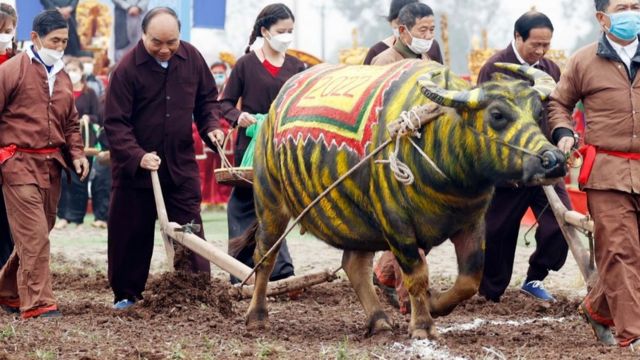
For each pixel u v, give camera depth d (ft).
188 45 38.17
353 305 39.70
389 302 37.52
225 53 83.71
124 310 35.70
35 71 35.29
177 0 73.77
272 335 32.40
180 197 37.99
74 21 84.12
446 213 28.63
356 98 30.14
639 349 28.84
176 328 32.78
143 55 37.35
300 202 31.73
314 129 30.71
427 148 28.19
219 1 74.64
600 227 29.63
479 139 27.25
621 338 29.30
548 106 30.89
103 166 69.00
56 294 42.11
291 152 31.45
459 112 27.61
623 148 29.37
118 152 36.99
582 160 29.91
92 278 45.60
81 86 70.49
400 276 35.68
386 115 29.22
